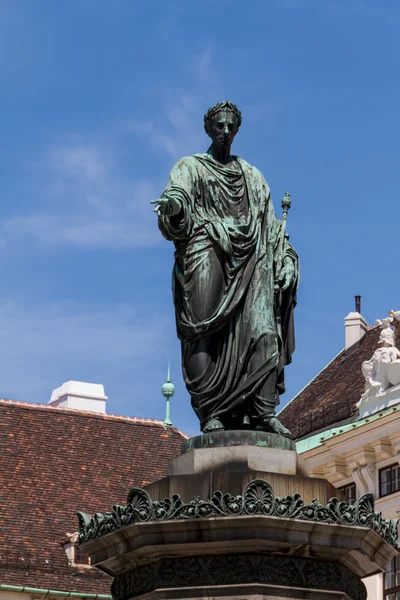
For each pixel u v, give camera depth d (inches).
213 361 594.9
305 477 552.4
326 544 539.2
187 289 597.6
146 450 2433.6
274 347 594.2
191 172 610.9
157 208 599.5
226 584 535.8
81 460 2367.1
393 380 2038.6
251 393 589.0
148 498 543.8
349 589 552.7
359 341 2401.6
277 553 539.2
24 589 2100.1
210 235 599.2
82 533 568.7
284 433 582.2
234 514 532.4
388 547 560.4
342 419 2151.8
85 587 2142.0
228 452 561.0
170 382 2554.1
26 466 2316.7
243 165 620.4
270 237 611.2
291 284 613.0
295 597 538.0
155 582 543.8
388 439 1982.0
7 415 2404.0
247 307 596.4
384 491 1988.2
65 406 2556.6
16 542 2170.3
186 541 537.0
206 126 624.7
